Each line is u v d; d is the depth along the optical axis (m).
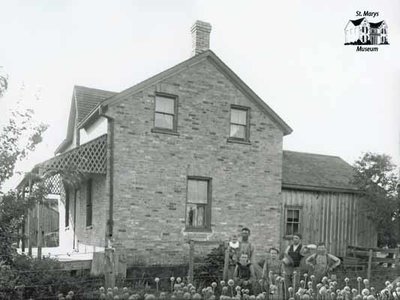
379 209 16.08
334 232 16.31
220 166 13.91
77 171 11.77
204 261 11.66
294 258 9.03
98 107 12.50
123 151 12.44
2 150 8.31
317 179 16.62
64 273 9.45
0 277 7.68
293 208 15.59
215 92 14.03
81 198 15.30
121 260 10.24
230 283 6.94
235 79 14.32
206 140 13.73
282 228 15.28
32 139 8.57
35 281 8.38
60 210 19.64
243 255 8.93
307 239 15.72
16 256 9.04
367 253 15.12
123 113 12.52
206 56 13.85
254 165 14.54
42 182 9.20
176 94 13.35
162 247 12.73
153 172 12.81
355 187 16.80
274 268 8.71
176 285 6.86
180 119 13.36
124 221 12.29
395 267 13.55
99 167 12.25
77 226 15.77
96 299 7.57
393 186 16.34
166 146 13.08
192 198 13.55
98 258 10.66
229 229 13.85
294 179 15.88
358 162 16.86
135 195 12.51
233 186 14.09
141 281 10.07
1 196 8.54
